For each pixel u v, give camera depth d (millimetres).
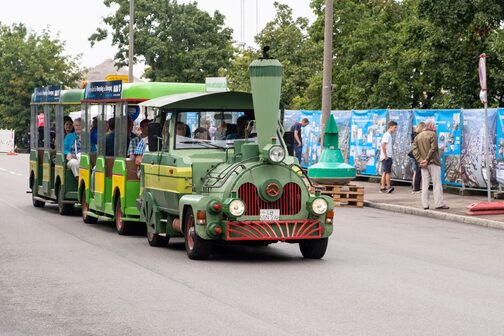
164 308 12078
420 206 26797
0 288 13664
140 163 20344
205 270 15406
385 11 45781
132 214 20656
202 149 17797
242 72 66562
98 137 22766
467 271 15406
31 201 30406
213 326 10945
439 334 10508
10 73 87875
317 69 61812
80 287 13719
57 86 26219
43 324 11172
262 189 16078
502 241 19859
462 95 35344
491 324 11055
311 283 14070
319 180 28422
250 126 17719
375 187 33812
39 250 18062
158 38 74562
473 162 29297
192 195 16828
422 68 36062
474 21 33469
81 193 24172
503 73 34125
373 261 16578
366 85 44688
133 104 20734
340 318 11391
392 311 11852
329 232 16516
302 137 41469
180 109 17844
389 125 31609
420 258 17016
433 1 34188
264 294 13086
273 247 18781
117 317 11539
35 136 28562
